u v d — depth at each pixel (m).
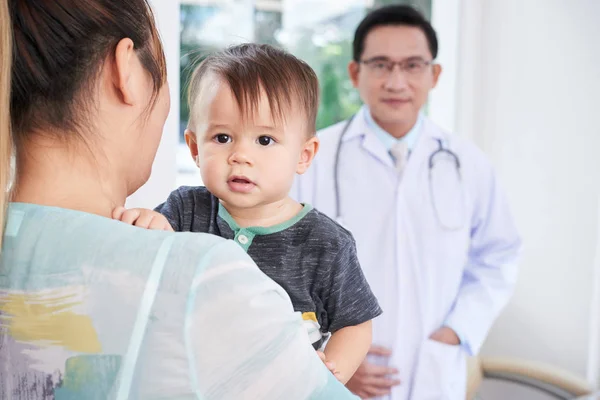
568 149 2.50
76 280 0.67
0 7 0.67
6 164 0.68
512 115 2.63
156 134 0.81
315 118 1.16
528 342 2.68
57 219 0.70
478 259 2.08
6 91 0.67
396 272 1.94
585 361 2.53
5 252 0.69
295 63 1.12
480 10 2.63
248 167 1.04
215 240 0.69
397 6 1.95
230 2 2.81
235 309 0.66
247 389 0.66
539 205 2.61
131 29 0.74
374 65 1.91
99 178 0.75
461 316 1.96
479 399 2.69
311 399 0.69
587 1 2.41
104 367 0.65
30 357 0.67
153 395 0.64
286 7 2.90
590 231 2.48
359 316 1.15
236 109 1.04
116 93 0.74
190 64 1.24
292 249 1.10
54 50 0.70
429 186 1.98
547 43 2.51
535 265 2.64
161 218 0.86
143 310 0.65
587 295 2.51
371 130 2.00
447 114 2.67
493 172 2.05
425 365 1.92
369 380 1.88
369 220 1.96
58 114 0.71
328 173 2.00
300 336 0.70
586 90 2.44
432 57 1.95
